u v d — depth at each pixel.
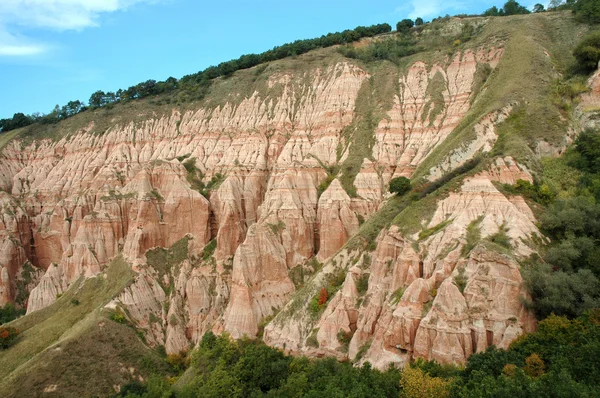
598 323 30.08
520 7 104.56
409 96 80.25
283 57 111.62
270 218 69.50
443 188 50.53
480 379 28.66
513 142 52.06
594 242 39.12
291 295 63.50
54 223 95.50
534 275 35.31
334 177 75.19
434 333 36.06
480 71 73.94
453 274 39.06
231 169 83.62
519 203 45.09
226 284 70.50
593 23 70.75
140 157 99.50
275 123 90.31
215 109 99.25
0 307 86.38
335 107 85.12
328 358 43.28
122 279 71.00
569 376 25.09
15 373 52.31
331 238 67.25
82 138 109.44
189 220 78.75
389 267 48.53
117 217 82.38
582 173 48.50
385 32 111.38
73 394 51.28
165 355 63.03
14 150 115.38
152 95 118.44
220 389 39.50
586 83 59.12
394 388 31.86
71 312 69.00
